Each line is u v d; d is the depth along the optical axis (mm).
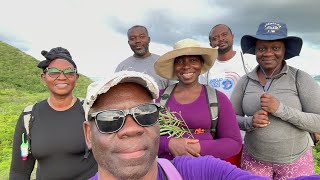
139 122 402
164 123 944
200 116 937
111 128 397
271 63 1069
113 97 408
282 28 1074
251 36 1098
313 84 1039
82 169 964
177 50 957
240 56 1438
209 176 485
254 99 1097
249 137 1121
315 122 1004
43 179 972
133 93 411
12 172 1004
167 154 938
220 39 1426
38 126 964
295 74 1068
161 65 1016
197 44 996
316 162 2309
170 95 1013
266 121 1019
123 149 397
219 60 1462
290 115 1002
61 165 956
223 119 942
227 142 916
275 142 1053
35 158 987
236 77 1408
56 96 987
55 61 994
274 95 1062
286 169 1061
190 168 496
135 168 400
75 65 1029
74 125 969
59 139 950
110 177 414
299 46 1087
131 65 1700
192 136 933
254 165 1119
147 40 1689
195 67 980
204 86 998
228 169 484
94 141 411
